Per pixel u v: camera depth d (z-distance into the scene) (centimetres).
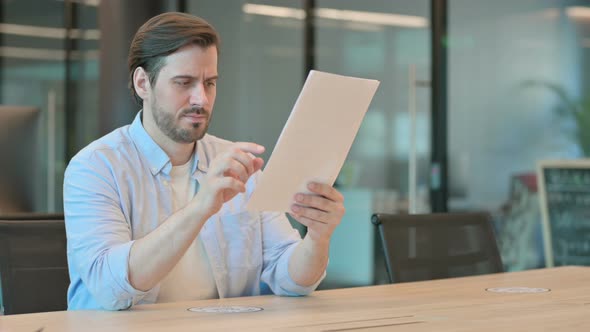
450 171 581
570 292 252
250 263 257
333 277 618
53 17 799
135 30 570
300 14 620
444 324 192
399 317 202
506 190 587
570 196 570
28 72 812
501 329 186
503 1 586
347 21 606
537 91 593
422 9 583
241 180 209
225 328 184
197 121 230
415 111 583
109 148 238
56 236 253
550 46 595
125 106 573
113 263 212
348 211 611
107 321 192
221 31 666
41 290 247
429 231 310
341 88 202
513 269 583
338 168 222
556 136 598
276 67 632
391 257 296
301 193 224
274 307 218
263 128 634
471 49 584
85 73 777
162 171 244
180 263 244
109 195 231
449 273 310
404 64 588
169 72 226
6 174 420
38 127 434
